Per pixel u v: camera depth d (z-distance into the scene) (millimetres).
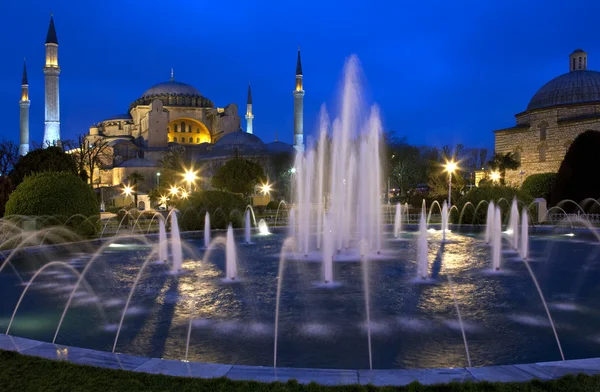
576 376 4863
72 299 10047
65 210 19438
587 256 15727
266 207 49562
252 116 130500
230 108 106125
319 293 10391
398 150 64188
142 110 104938
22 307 9406
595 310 8859
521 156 60750
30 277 12641
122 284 11594
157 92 110500
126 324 8125
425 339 7199
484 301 9555
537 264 14172
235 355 6582
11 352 5742
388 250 17688
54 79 84500
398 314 8602
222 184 48656
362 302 9523
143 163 87312
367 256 16109
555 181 36688
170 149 90812
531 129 59406
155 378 4961
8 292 10789
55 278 12508
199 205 26531
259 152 85438
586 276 12203
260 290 10750
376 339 7211
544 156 57969
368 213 20172
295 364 6234
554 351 6676
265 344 7023
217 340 7230
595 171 33344
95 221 20906
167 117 99625
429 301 9578
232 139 93938
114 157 92688
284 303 9492
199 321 8258
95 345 7098
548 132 57531
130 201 73750
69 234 19391
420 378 4906
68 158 36719
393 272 12953
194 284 11516
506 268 13508
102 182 92125
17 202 19375
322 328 7766
